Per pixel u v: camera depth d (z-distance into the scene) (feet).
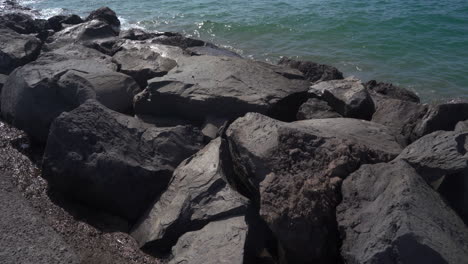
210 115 24.81
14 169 23.63
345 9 63.21
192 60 29.81
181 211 18.65
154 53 32.68
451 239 14.67
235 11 65.36
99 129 21.75
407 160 18.19
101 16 54.95
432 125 22.44
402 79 40.68
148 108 26.23
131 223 20.65
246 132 20.85
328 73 33.65
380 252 14.30
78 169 20.63
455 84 39.50
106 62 32.73
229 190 18.92
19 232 18.80
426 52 46.93
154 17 64.80
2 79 31.55
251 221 18.08
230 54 37.45
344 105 25.71
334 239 16.89
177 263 16.53
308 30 54.90
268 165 18.85
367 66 43.80
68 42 40.04
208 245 16.83
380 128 22.76
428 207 15.46
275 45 50.47
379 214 15.52
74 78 26.66
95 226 20.13
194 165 20.71
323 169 17.94
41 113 26.13
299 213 16.65
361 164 18.40
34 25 49.14
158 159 21.68
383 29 54.13
